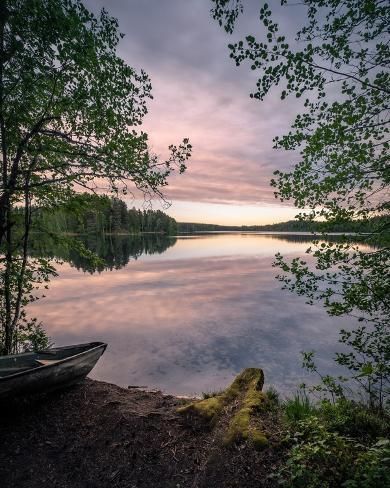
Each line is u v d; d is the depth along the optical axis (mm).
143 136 4945
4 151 5230
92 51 4535
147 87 4988
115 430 4090
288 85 3547
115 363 8133
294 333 10336
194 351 8930
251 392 4457
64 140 5430
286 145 4047
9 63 4523
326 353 8617
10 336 6121
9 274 5824
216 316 12461
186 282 20438
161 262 32781
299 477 2732
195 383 7055
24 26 4273
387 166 3539
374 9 3010
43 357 5453
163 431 4047
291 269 4293
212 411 4242
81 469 3512
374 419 3852
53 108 5277
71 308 13852
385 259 3705
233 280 21031
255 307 13805
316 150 3758
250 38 3328
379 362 4074
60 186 6195
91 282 20656
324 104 3670
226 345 9375
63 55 4207
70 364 4980
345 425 3730
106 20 4527
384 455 2695
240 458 3250
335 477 2689
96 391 5281
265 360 8266
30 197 6223
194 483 3180
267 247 55312
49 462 3596
